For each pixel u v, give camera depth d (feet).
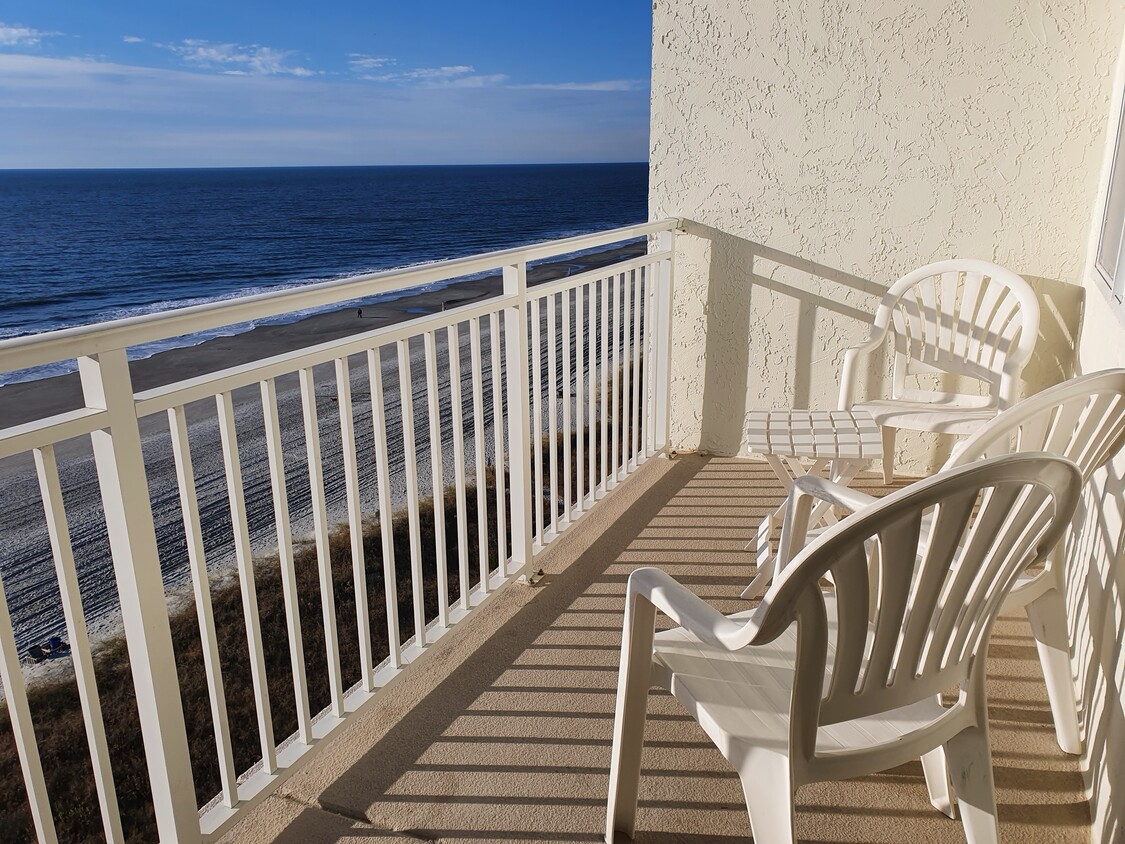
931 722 4.25
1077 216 10.18
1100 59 9.62
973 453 4.68
